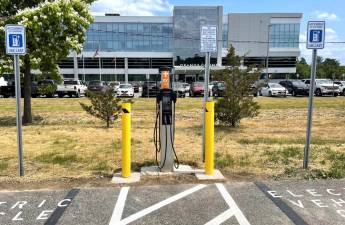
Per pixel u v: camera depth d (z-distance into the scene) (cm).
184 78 7769
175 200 561
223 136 1194
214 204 544
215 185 631
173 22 7944
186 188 616
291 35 8088
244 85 1359
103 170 739
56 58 1448
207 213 511
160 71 701
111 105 1425
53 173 717
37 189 616
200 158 840
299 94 3912
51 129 1365
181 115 1927
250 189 611
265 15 8019
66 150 953
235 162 794
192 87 4028
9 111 2153
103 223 480
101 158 853
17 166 776
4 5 1394
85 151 939
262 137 1185
